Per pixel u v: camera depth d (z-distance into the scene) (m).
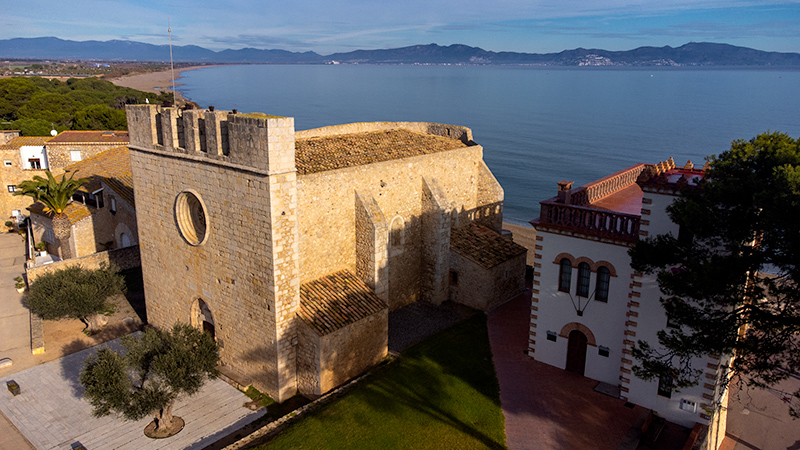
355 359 27.25
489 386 26.19
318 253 28.56
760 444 23.86
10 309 37.28
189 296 29.03
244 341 26.48
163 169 27.81
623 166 108.50
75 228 44.22
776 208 15.27
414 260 35.84
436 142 39.06
